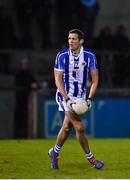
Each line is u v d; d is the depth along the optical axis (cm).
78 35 2112
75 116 2120
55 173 2089
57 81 2117
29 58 4353
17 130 3844
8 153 2767
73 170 2162
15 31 4541
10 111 3847
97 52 4191
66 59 2119
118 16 4750
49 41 4625
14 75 4184
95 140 3547
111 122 3828
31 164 2347
